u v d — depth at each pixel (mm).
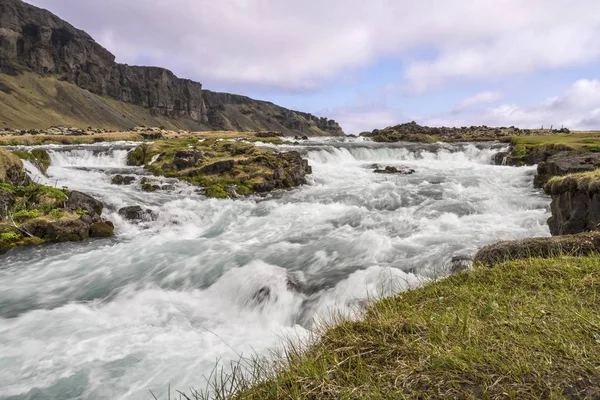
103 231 14570
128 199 18891
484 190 21984
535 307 3598
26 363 5895
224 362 5516
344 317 4449
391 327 3533
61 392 5129
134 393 4961
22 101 180500
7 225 13211
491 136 70562
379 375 2748
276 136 84938
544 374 2473
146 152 32062
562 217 9820
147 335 6750
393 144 55250
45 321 7484
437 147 46219
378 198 20312
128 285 9484
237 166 25734
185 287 9258
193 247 12656
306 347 3672
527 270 4848
